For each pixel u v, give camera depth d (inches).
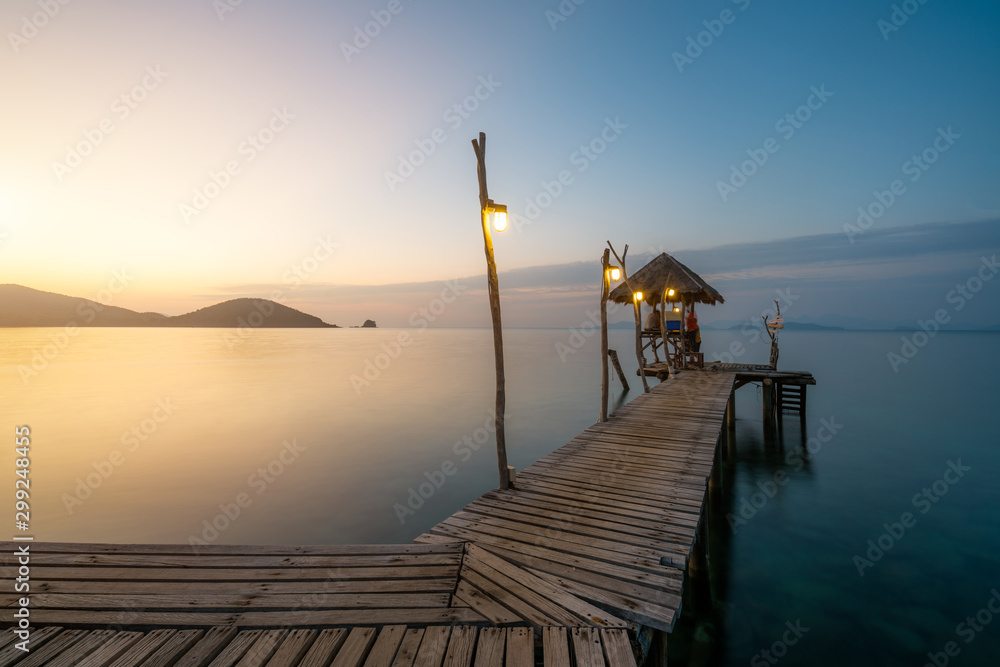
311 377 1363.2
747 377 668.7
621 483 239.1
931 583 261.9
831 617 232.1
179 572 144.3
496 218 237.0
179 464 508.1
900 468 484.1
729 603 243.4
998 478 452.1
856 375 1369.3
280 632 116.9
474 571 147.9
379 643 113.9
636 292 587.5
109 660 106.3
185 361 1991.9
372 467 499.8
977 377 1307.8
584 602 131.1
